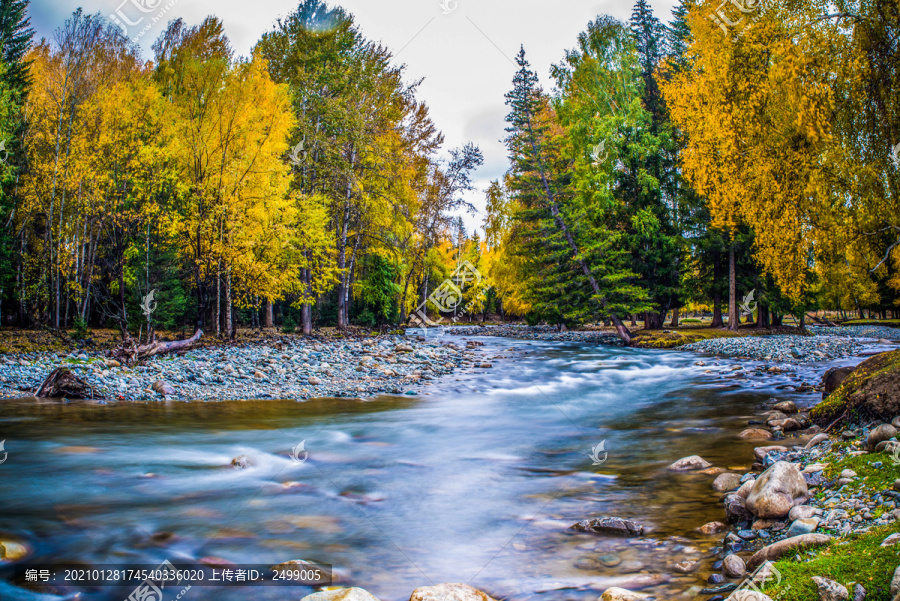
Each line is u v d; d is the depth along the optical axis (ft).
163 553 15.21
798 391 39.60
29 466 22.93
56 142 68.59
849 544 11.93
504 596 12.71
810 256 40.93
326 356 62.23
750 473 20.52
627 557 14.62
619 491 20.36
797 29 33.99
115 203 67.36
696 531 16.22
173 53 69.92
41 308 80.89
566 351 80.23
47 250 72.74
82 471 22.49
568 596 12.60
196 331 67.62
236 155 68.08
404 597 12.79
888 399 22.91
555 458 25.38
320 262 90.12
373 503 19.45
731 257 96.12
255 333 86.12
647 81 109.29
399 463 24.58
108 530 16.79
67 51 68.54
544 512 18.43
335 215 96.78
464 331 139.54
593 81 98.27
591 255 91.56
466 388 47.03
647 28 112.98
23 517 17.66
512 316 215.92
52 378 38.63
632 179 97.30
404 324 146.61
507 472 23.22
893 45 31.40
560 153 102.58
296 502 19.48
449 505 19.19
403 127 108.88
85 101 68.64
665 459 24.53
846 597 9.70
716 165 42.93
